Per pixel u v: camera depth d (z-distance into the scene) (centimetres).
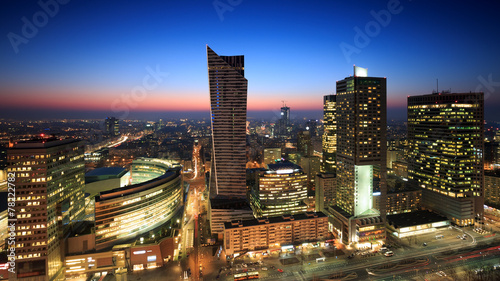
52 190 19988
